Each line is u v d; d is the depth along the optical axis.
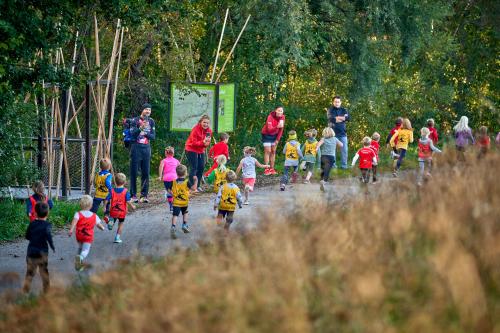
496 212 17.73
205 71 82.31
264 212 23.45
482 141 33.53
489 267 15.09
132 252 26.80
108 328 17.19
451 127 107.00
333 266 16.58
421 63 102.69
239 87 81.19
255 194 54.34
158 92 74.69
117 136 79.31
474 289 13.66
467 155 26.64
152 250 32.81
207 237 26.17
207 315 15.29
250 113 82.25
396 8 85.00
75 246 38.31
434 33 96.69
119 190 38.28
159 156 81.06
